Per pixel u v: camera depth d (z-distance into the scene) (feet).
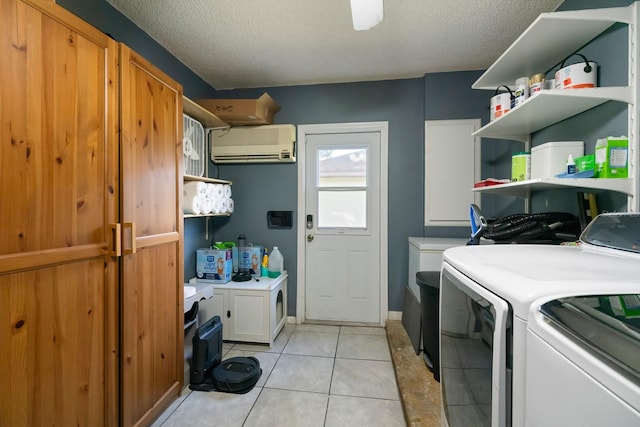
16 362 2.94
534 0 5.36
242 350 7.54
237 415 5.19
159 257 4.99
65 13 3.35
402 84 8.76
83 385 3.62
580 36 4.12
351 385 6.07
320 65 7.95
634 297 1.74
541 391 1.63
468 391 2.63
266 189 9.37
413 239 8.03
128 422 4.25
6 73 2.82
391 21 6.03
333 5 5.58
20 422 2.97
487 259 2.78
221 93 9.49
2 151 2.80
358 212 9.26
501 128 5.57
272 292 7.79
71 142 3.45
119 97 4.10
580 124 4.56
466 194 8.33
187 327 6.50
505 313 1.93
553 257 2.78
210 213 7.59
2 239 2.81
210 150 9.07
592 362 1.33
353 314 9.29
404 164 8.79
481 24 6.13
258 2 5.50
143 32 6.39
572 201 4.83
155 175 4.87
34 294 3.10
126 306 4.21
